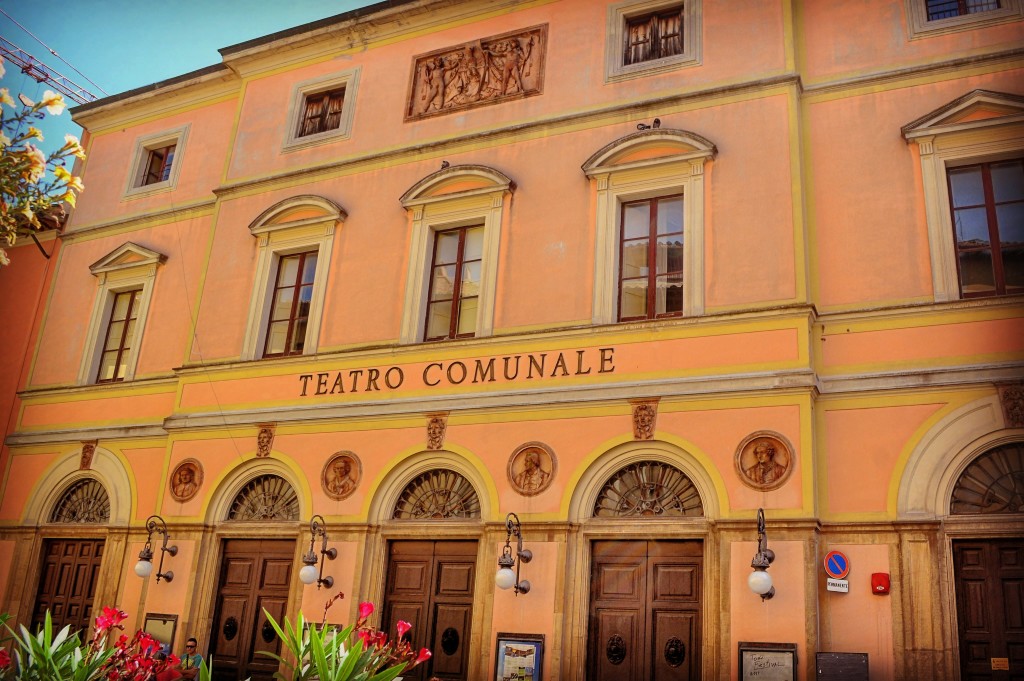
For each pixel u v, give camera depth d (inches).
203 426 648.4
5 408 779.4
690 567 496.1
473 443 560.7
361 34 713.6
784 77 550.6
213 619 610.5
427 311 620.4
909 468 471.8
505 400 554.9
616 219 573.9
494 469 549.3
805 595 455.8
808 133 550.0
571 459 530.6
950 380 474.9
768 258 521.7
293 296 674.2
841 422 492.4
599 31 623.5
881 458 478.6
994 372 467.8
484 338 574.9
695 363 516.1
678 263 557.0
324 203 666.2
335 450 601.6
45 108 308.2
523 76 639.8
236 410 644.1
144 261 755.4
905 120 530.3
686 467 505.7
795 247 516.4
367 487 582.6
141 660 287.0
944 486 464.1
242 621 601.9
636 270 565.6
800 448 478.6
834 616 463.8
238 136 741.3
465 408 566.3
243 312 677.9
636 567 508.1
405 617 555.5
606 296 557.6
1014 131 502.3
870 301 506.0
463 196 619.2
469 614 538.9
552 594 510.6
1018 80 513.0
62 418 745.0
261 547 615.5
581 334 549.6
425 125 663.8
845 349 503.2
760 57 566.3
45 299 804.0
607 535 512.7
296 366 634.2
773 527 471.5
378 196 658.8
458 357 582.2
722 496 487.8
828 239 525.7
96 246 799.1
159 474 677.9
